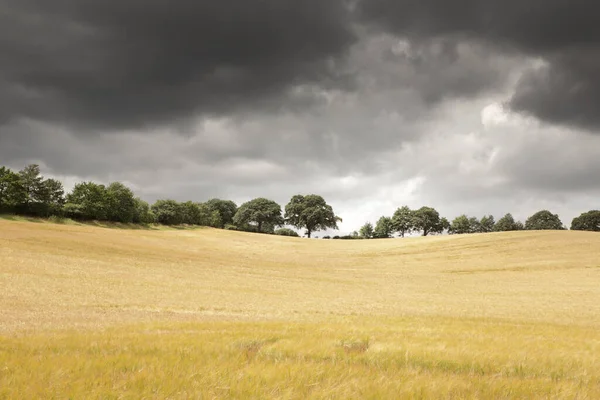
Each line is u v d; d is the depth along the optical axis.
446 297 39.16
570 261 64.19
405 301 35.81
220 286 39.41
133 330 17.55
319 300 34.59
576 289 45.00
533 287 46.56
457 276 56.09
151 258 55.09
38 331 17.33
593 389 9.33
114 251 56.56
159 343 12.99
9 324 19.70
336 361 11.34
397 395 8.05
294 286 42.81
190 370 9.20
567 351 13.22
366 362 11.57
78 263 44.66
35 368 9.06
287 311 28.25
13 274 35.72
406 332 17.33
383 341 14.34
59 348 12.02
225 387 8.10
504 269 61.22
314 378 8.94
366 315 27.28
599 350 13.95
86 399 7.37
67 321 21.27
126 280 38.25
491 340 15.36
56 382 8.09
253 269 54.88
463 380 9.38
